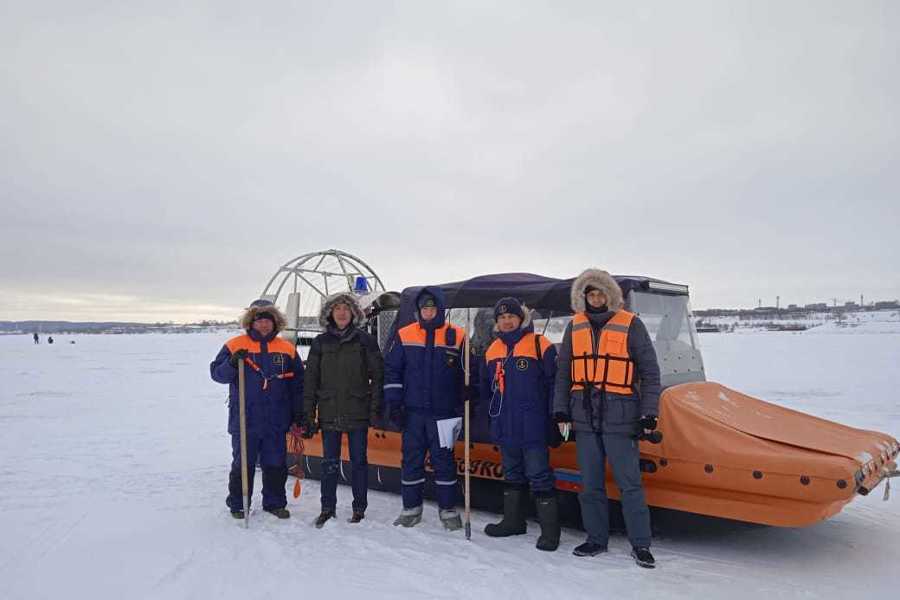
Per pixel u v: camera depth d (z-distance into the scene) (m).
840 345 27.88
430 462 4.86
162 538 4.03
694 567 3.51
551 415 3.86
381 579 3.34
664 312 4.46
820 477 3.22
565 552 3.76
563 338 3.79
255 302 4.53
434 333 4.25
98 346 46.81
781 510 3.39
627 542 3.95
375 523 4.34
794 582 3.29
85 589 3.23
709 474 3.55
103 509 4.74
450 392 4.25
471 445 4.54
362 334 4.42
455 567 3.51
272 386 4.47
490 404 3.98
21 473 6.05
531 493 4.30
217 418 10.04
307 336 6.81
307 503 4.92
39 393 13.77
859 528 4.17
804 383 12.98
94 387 15.11
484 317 4.69
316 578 3.36
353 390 4.34
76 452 7.20
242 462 4.28
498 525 4.09
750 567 3.51
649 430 3.45
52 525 4.32
